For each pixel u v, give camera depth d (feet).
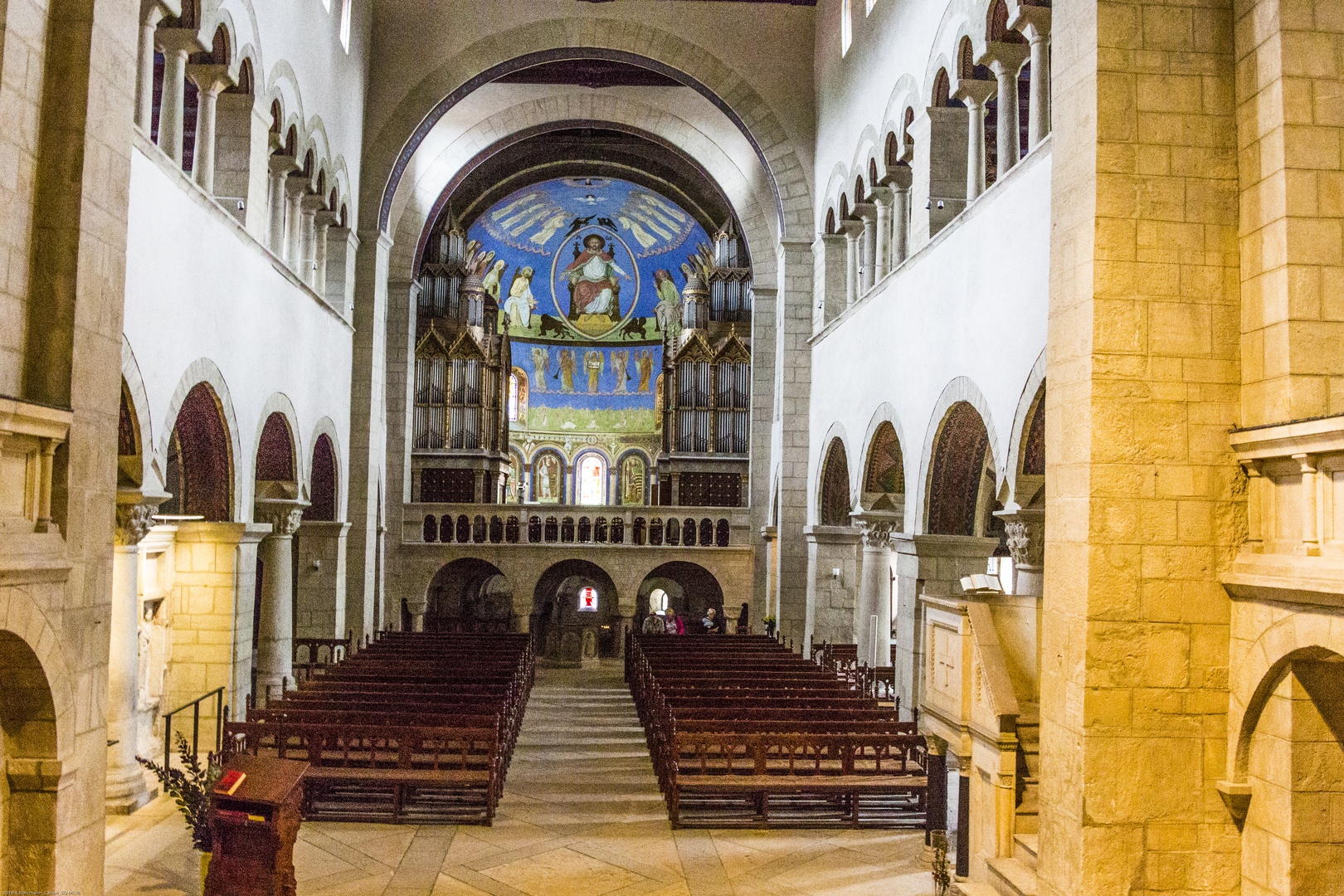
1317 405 24.00
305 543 71.51
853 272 70.49
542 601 105.09
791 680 51.98
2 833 24.67
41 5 25.71
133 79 28.58
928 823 34.42
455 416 110.22
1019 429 39.14
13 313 24.86
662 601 116.37
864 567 64.23
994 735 28.86
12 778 24.66
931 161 52.80
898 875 33.04
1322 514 22.80
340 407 72.02
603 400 128.16
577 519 101.24
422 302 111.65
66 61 26.03
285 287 57.06
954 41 49.21
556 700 73.46
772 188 89.25
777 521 91.25
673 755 38.32
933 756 34.45
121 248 27.96
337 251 72.69
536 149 106.83
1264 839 24.58
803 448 79.97
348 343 73.77
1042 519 39.34
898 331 56.34
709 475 113.19
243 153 50.52
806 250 79.66
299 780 26.45
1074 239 26.66
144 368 37.70
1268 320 24.89
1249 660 24.75
